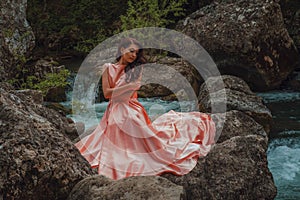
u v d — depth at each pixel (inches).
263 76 279.9
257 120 191.8
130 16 306.7
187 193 117.3
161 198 93.4
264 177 125.9
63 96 250.5
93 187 99.0
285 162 172.9
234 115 164.4
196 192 117.4
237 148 129.1
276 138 197.5
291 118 230.2
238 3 294.8
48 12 380.8
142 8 305.7
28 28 260.5
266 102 264.4
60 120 156.8
